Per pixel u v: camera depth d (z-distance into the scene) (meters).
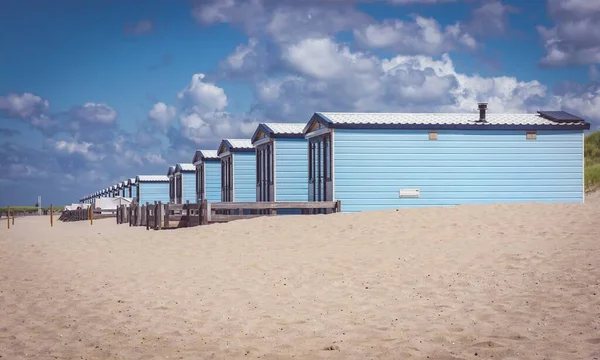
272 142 30.28
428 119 27.23
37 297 11.91
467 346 7.88
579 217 16.56
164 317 10.15
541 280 11.02
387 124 25.92
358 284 11.95
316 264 14.00
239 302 11.03
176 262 15.50
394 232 16.98
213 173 40.66
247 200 35.72
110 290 12.43
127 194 63.16
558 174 27.14
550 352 7.40
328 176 26.58
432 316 9.48
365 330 8.94
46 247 19.25
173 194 51.50
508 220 17.06
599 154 45.75
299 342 8.48
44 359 7.91
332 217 20.47
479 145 26.66
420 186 26.23
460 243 14.89
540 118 28.33
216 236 19.14
